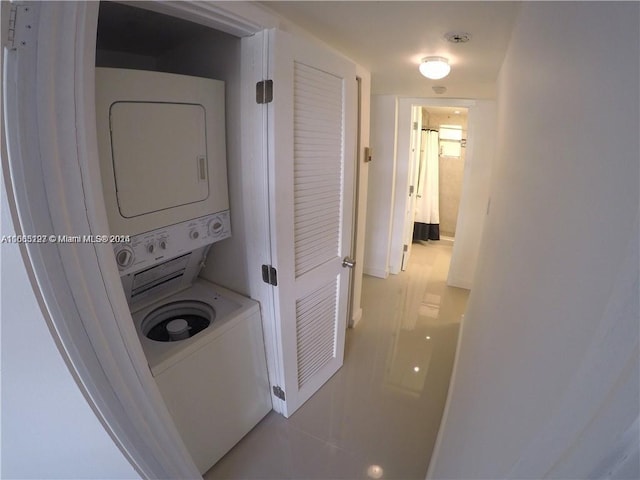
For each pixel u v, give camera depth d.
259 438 1.75
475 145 3.30
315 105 1.49
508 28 1.30
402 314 3.12
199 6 1.01
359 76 2.15
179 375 1.31
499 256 1.18
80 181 0.71
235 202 1.57
